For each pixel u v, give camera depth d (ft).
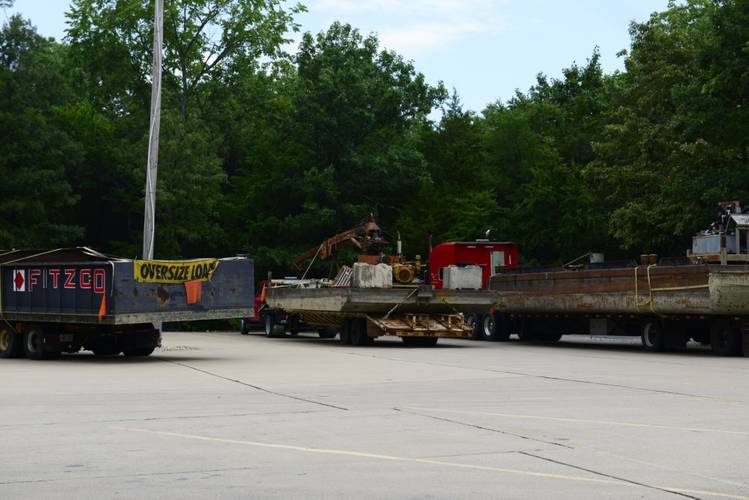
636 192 135.95
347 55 178.40
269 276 119.14
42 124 157.58
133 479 26.30
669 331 81.87
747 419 37.93
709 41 113.50
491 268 117.08
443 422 37.14
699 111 115.03
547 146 175.01
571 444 31.91
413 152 172.45
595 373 59.72
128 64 179.63
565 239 144.56
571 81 217.56
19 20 157.07
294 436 33.76
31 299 75.61
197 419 38.17
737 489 24.91
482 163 185.26
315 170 163.43
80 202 179.22
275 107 199.11
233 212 174.09
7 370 63.52
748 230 79.82
